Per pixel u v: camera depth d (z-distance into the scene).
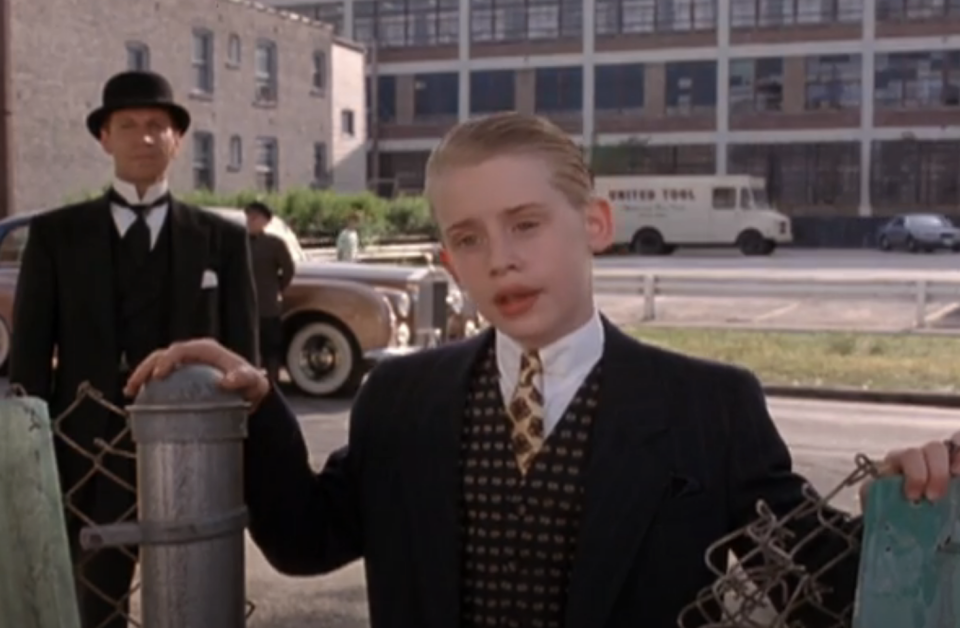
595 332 1.91
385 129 62.22
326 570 2.10
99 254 3.52
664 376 1.88
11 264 13.08
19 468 1.75
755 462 1.85
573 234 1.84
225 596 1.84
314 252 24.23
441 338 12.99
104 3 34.19
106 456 3.28
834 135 55.06
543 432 1.88
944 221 49.28
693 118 57.16
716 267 37.75
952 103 53.53
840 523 1.76
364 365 12.26
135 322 3.51
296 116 43.47
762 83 56.25
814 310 20.22
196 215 3.64
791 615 1.83
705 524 1.82
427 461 1.93
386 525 1.96
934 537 1.62
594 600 1.77
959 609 1.61
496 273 1.81
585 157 1.99
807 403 12.70
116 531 1.79
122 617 3.03
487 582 1.86
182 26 37.34
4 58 29.66
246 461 1.96
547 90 59.72
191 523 1.80
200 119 38.38
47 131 32.44
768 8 55.75
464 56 60.97
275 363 12.02
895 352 15.45
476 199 1.80
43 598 1.76
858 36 54.47
